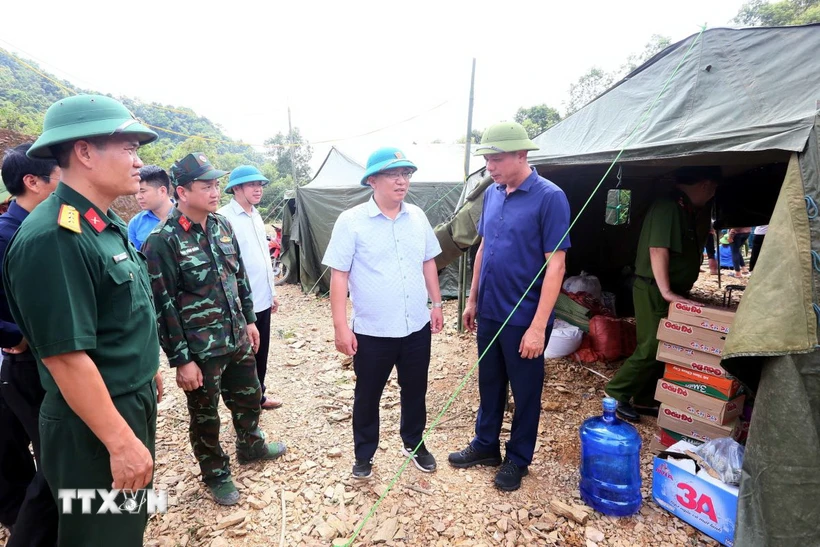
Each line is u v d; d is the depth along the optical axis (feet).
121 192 4.81
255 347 9.22
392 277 7.92
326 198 25.66
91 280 4.50
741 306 6.32
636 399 11.48
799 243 5.86
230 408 8.91
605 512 7.68
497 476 8.47
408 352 8.41
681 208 10.25
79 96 4.56
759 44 8.93
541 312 7.64
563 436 10.24
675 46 10.30
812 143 5.79
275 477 8.91
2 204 7.36
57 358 4.18
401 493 8.34
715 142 7.01
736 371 6.58
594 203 19.11
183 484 8.66
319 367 15.11
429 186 23.41
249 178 10.86
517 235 7.96
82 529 4.77
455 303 23.27
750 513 6.35
